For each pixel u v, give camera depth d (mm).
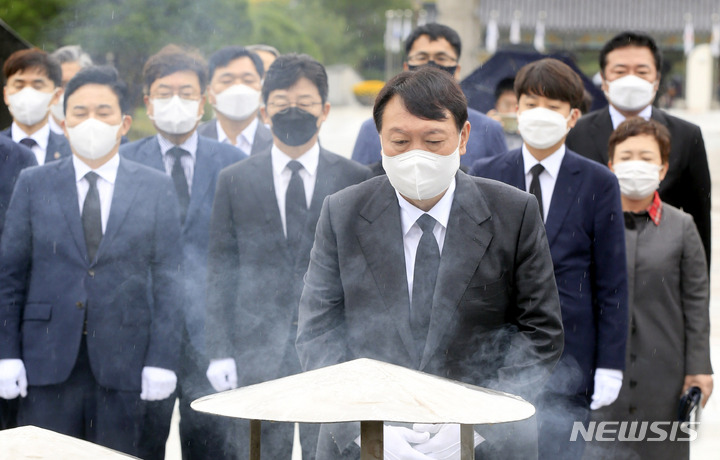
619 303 4762
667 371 5281
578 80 4926
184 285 5273
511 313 3736
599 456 5125
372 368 2648
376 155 6305
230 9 20516
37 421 4934
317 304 3756
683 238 5391
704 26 47031
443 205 3676
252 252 5043
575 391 4711
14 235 5023
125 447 4961
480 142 6305
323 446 3654
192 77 5562
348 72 45125
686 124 6078
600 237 4793
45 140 6289
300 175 5145
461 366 3607
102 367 4926
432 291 3631
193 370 5363
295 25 35188
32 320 4949
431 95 3502
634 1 47406
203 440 5328
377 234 3682
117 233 5023
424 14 44875
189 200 5574
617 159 5398
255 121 6711
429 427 3453
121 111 5105
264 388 2631
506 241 3648
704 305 5383
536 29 45188
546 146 4863
